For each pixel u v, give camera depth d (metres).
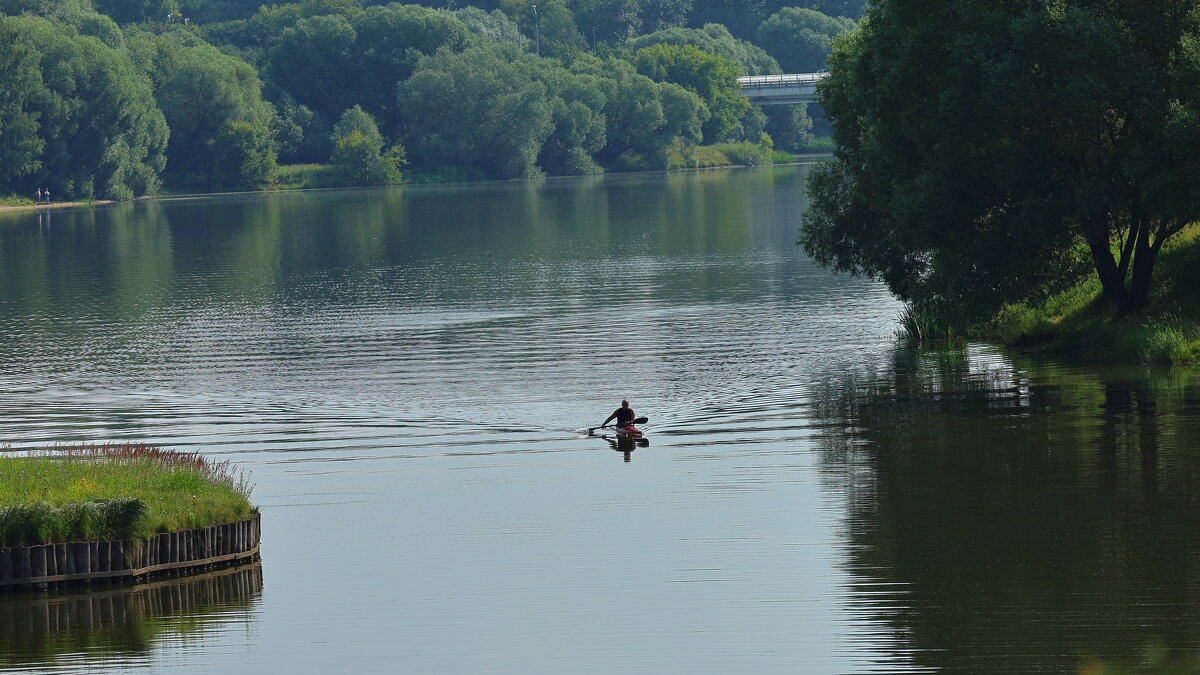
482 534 56.81
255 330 122.88
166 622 47.28
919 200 94.25
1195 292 100.56
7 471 57.09
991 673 40.38
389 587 50.31
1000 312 104.88
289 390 93.25
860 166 110.38
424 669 42.62
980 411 79.88
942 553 51.62
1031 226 92.56
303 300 144.12
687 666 42.03
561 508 60.62
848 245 113.75
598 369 98.75
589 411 83.81
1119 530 53.62
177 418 84.62
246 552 54.09
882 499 59.97
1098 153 94.75
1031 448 69.06
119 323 128.88
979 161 95.00
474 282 156.50
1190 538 52.16
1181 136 88.25
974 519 56.16
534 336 115.19
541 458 71.38
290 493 65.06
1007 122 92.44
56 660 43.97
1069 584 47.50
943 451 69.44
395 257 188.88
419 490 64.88
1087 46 89.38
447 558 53.59
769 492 62.12
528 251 192.00
